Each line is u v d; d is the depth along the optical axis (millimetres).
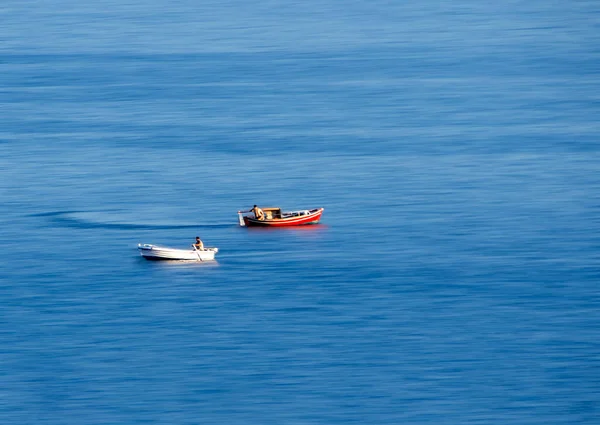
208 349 174625
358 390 160500
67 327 183625
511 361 168750
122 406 156875
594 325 181500
